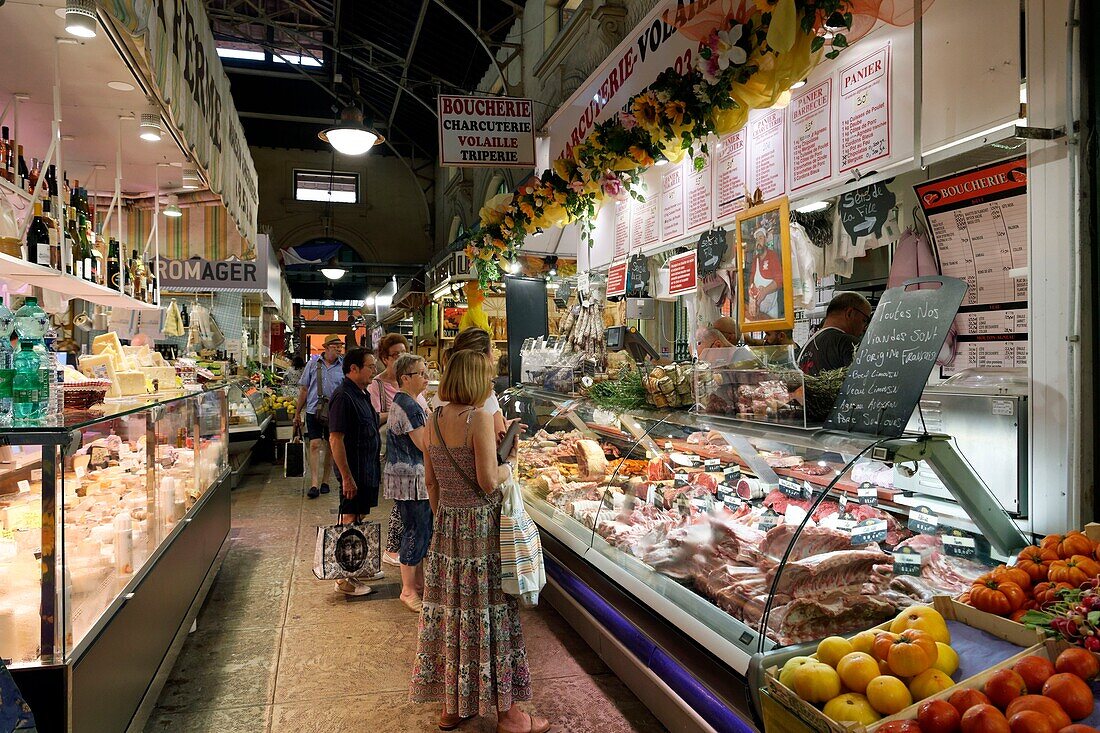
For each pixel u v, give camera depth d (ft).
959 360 8.99
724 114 10.28
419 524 14.23
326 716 9.95
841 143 10.02
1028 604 6.10
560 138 20.92
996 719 4.67
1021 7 7.37
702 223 14.17
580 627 11.88
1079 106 6.97
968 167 8.63
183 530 11.41
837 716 5.30
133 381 12.84
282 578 16.24
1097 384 6.97
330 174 70.38
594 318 17.10
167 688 10.78
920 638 5.53
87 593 7.22
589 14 26.37
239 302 36.96
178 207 20.84
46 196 12.48
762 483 8.85
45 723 6.17
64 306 17.20
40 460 6.29
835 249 11.36
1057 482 7.20
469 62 46.26
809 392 8.70
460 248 32.89
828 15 8.18
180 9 12.41
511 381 21.42
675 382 11.37
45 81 11.91
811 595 7.11
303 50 60.23
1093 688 4.97
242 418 28.73
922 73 8.55
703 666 7.81
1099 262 6.94
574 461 14.38
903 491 8.26
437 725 9.75
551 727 9.54
